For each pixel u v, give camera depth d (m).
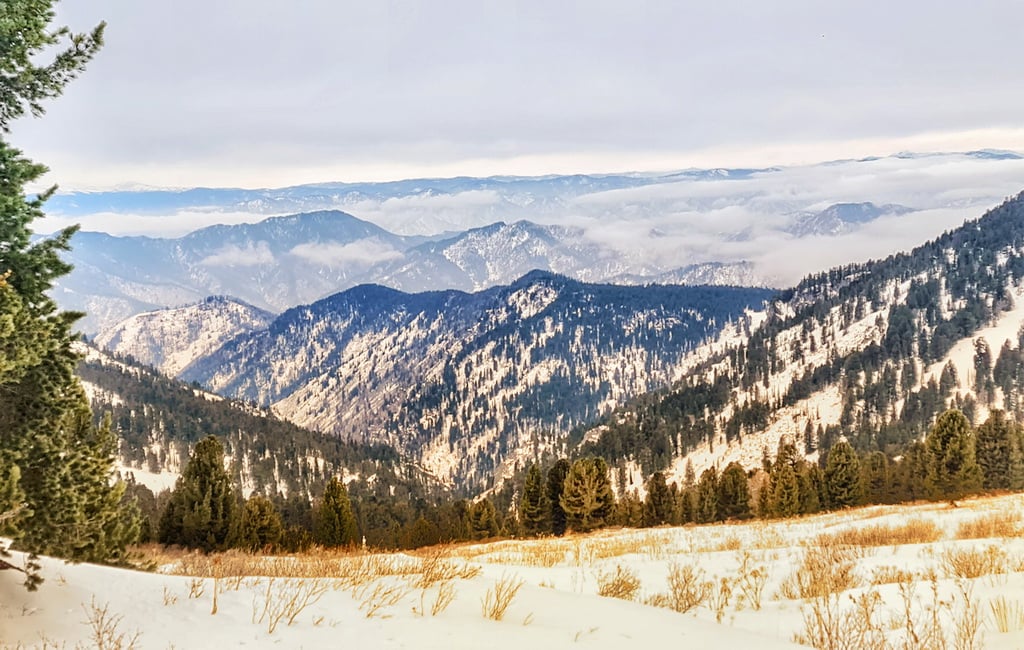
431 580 6.79
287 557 13.41
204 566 8.77
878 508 36.00
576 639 4.97
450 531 59.44
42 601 4.75
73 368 8.27
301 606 5.30
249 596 5.61
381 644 4.48
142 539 25.83
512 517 60.72
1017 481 57.72
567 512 49.25
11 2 7.18
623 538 24.86
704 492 63.62
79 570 5.83
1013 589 6.97
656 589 9.70
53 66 7.97
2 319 6.29
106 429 10.57
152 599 5.19
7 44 7.40
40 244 7.62
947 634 5.66
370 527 98.06
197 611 4.99
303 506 96.62
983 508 24.05
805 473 58.28
